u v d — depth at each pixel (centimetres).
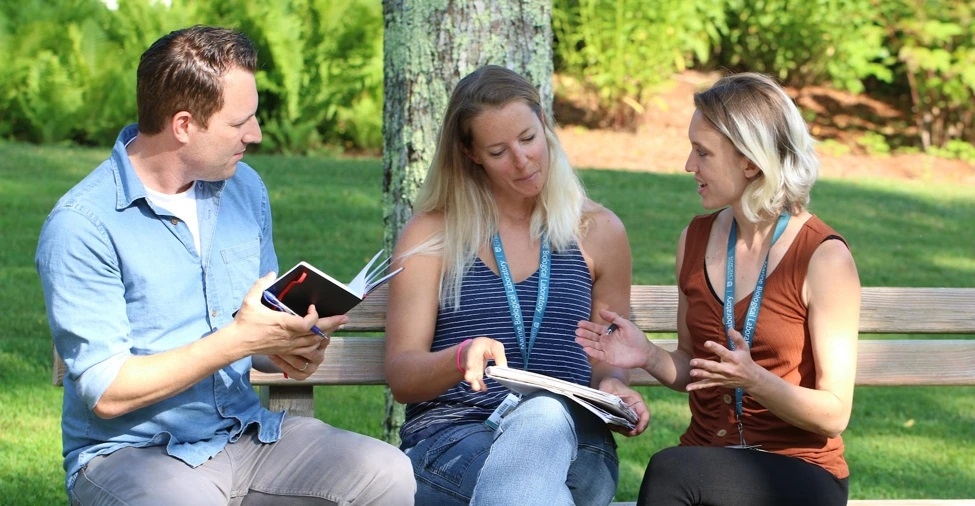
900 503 341
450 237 324
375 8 1132
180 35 282
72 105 1082
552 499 269
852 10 1314
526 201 332
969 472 471
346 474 284
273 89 1103
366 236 781
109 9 1162
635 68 1216
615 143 1176
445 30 385
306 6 1127
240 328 268
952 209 1008
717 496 285
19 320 594
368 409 523
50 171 924
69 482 286
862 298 355
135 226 283
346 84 1127
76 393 286
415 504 303
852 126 1310
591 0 1215
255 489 291
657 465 292
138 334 284
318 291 271
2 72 1082
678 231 842
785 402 286
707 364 283
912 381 356
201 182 299
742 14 1352
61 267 273
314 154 1109
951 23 1239
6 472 425
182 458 283
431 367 300
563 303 322
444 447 302
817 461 303
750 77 306
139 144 289
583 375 325
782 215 308
